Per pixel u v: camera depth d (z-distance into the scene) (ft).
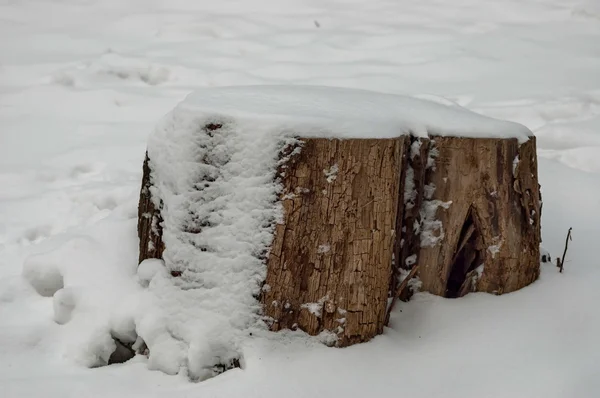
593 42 23.68
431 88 19.29
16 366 7.66
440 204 8.53
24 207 12.40
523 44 23.36
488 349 7.68
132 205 10.30
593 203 12.18
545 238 10.85
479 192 8.48
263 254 7.49
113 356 8.17
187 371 7.37
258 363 7.13
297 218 7.45
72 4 27.32
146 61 20.58
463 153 8.44
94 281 8.57
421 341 7.90
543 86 19.34
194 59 21.26
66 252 9.17
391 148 7.50
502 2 27.99
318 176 7.43
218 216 7.64
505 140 8.45
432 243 8.55
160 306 7.72
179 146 7.79
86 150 15.10
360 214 7.52
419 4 28.07
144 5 27.50
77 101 17.98
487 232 8.55
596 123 16.15
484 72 20.79
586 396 6.93
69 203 12.48
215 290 7.55
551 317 8.14
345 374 7.16
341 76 20.13
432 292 8.60
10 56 21.22
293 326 7.54
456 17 26.37
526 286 8.80
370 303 7.64
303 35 23.98
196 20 25.12
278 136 7.41
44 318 8.75
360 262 7.56
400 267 8.42
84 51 21.90
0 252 10.80
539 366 7.38
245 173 7.55
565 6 27.45
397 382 7.16
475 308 8.36
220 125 7.64
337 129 7.43
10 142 15.62
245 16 26.04
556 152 14.76
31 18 25.39
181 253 7.75
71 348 7.89
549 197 12.42
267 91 8.80
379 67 21.08
